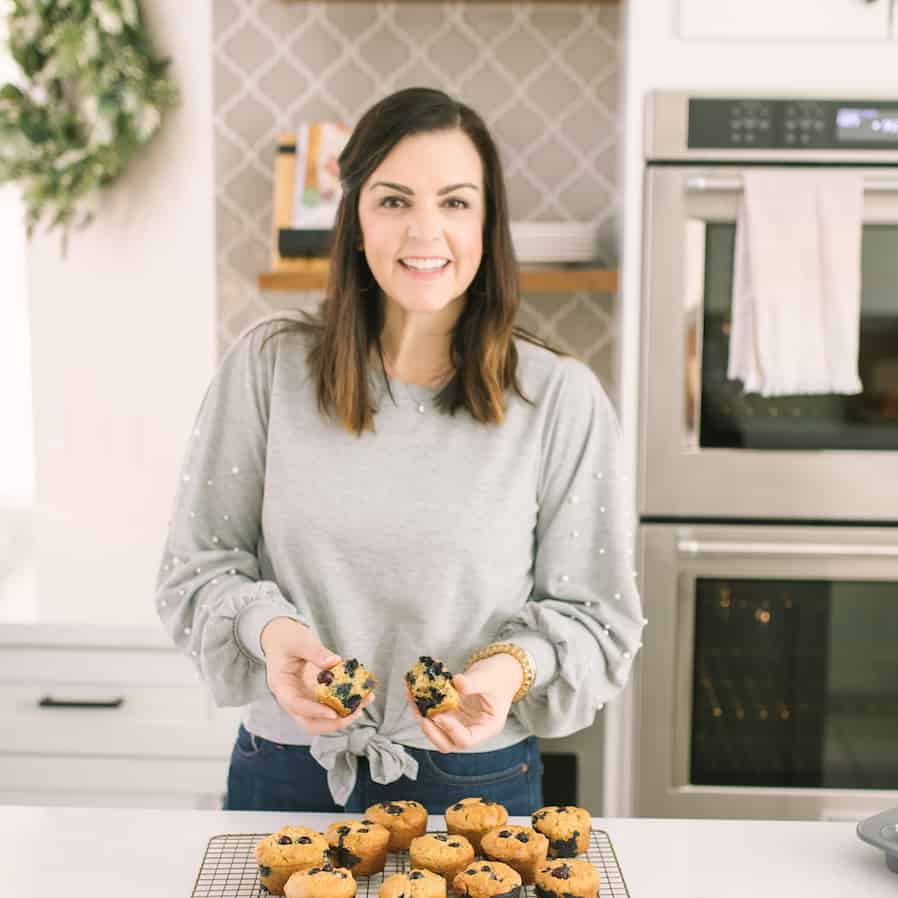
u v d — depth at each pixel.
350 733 1.25
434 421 1.29
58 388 2.62
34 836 1.11
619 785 2.12
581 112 2.49
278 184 2.35
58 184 2.38
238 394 1.32
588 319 2.54
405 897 0.95
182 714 2.09
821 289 1.95
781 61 1.98
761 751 2.10
